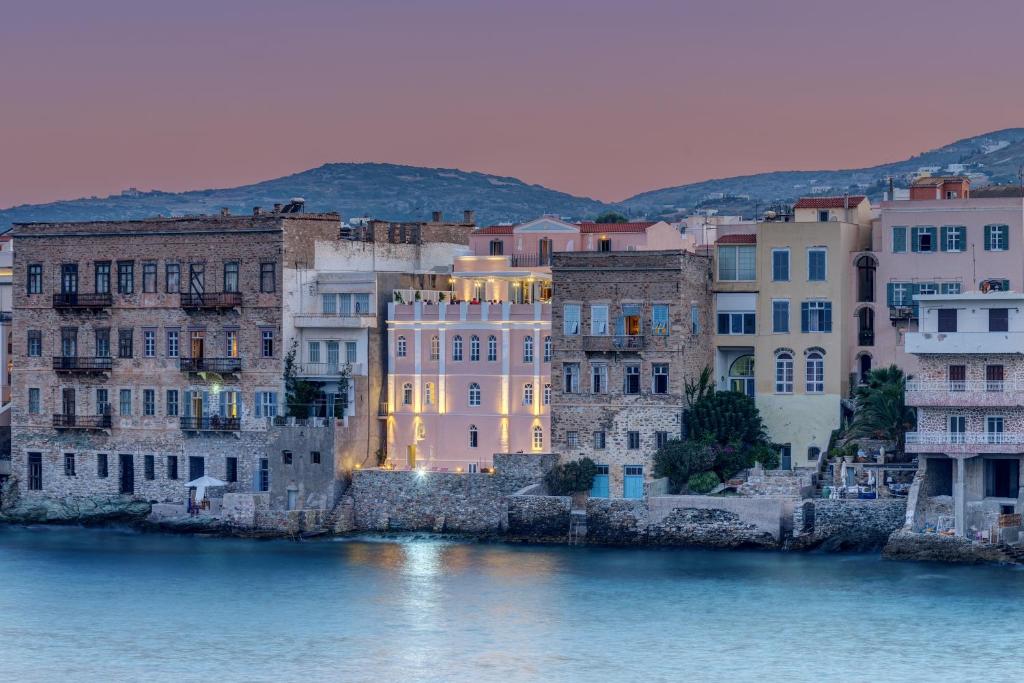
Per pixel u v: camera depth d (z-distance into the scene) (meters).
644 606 172.75
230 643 164.62
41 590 185.75
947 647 158.25
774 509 192.38
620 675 152.75
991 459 188.75
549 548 198.62
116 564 197.88
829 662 155.00
